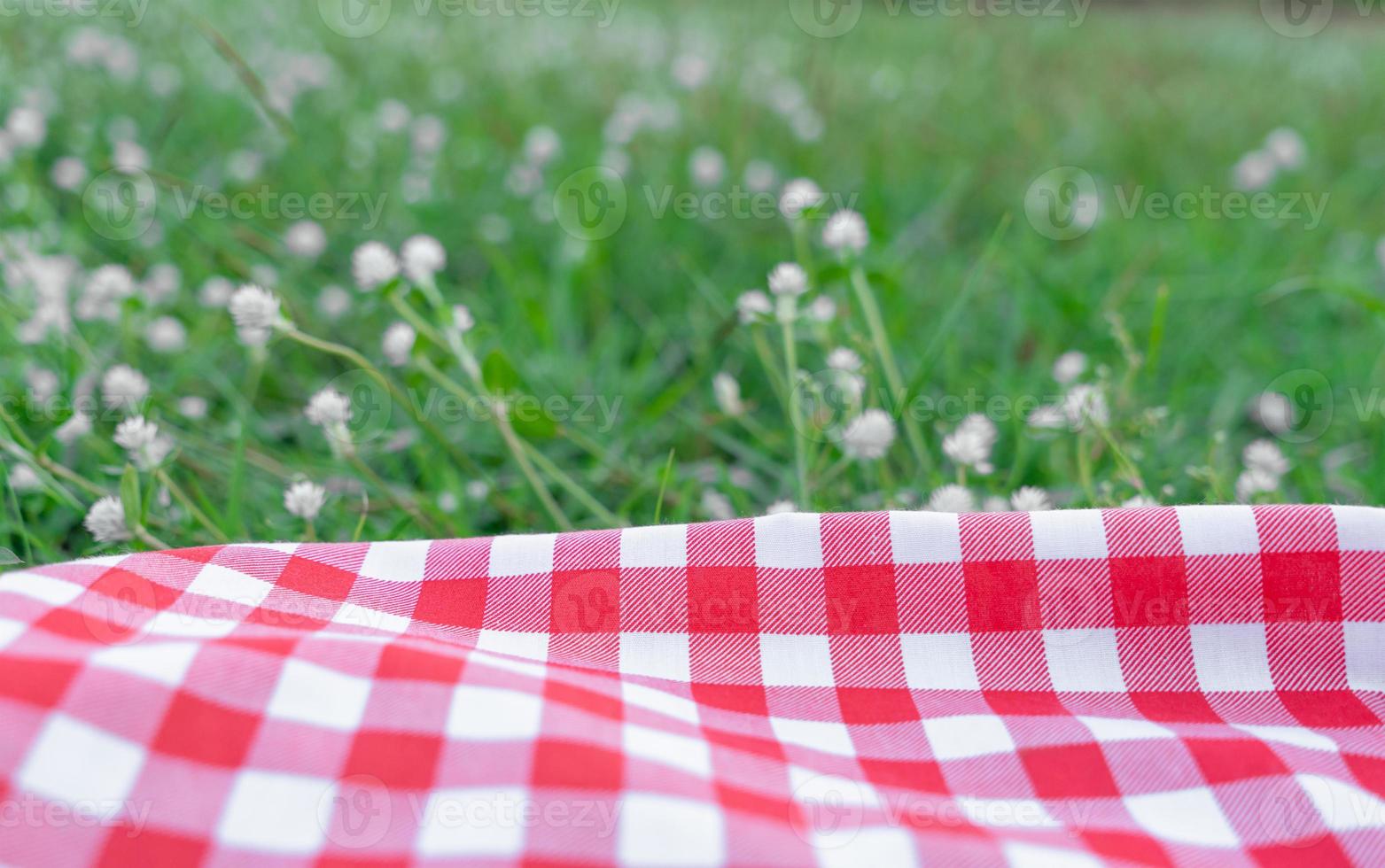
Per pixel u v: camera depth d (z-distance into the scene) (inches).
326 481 25.4
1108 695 18.9
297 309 28.6
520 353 29.8
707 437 27.7
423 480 26.6
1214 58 65.8
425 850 16.5
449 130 43.7
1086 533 19.3
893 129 46.6
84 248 31.3
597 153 40.9
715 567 19.4
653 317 32.9
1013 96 53.0
